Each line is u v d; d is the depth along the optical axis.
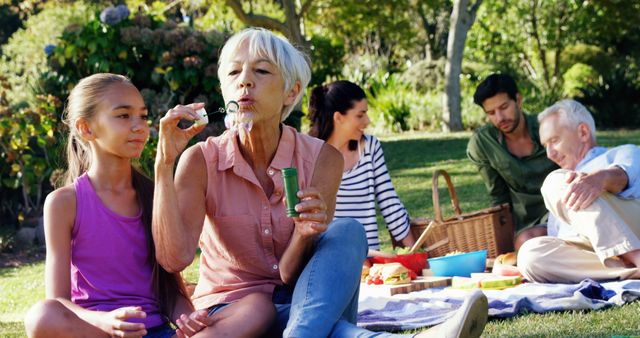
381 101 18.67
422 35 27.14
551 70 24.02
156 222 2.70
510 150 5.16
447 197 9.27
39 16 17.92
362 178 4.79
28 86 10.05
